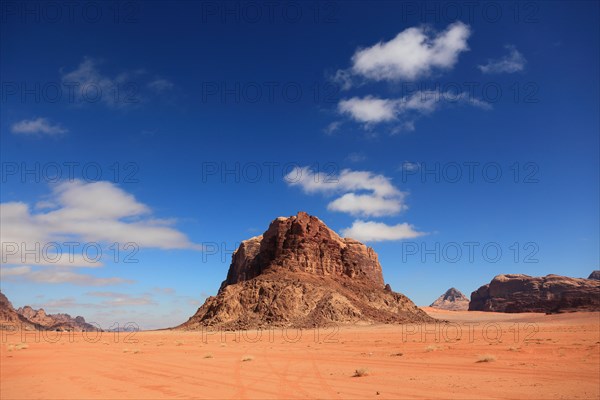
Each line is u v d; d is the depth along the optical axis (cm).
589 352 3562
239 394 2044
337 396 1967
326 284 14638
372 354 4184
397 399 1881
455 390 2077
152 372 2906
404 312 15038
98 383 2433
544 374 2536
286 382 2402
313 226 17238
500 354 3700
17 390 2250
